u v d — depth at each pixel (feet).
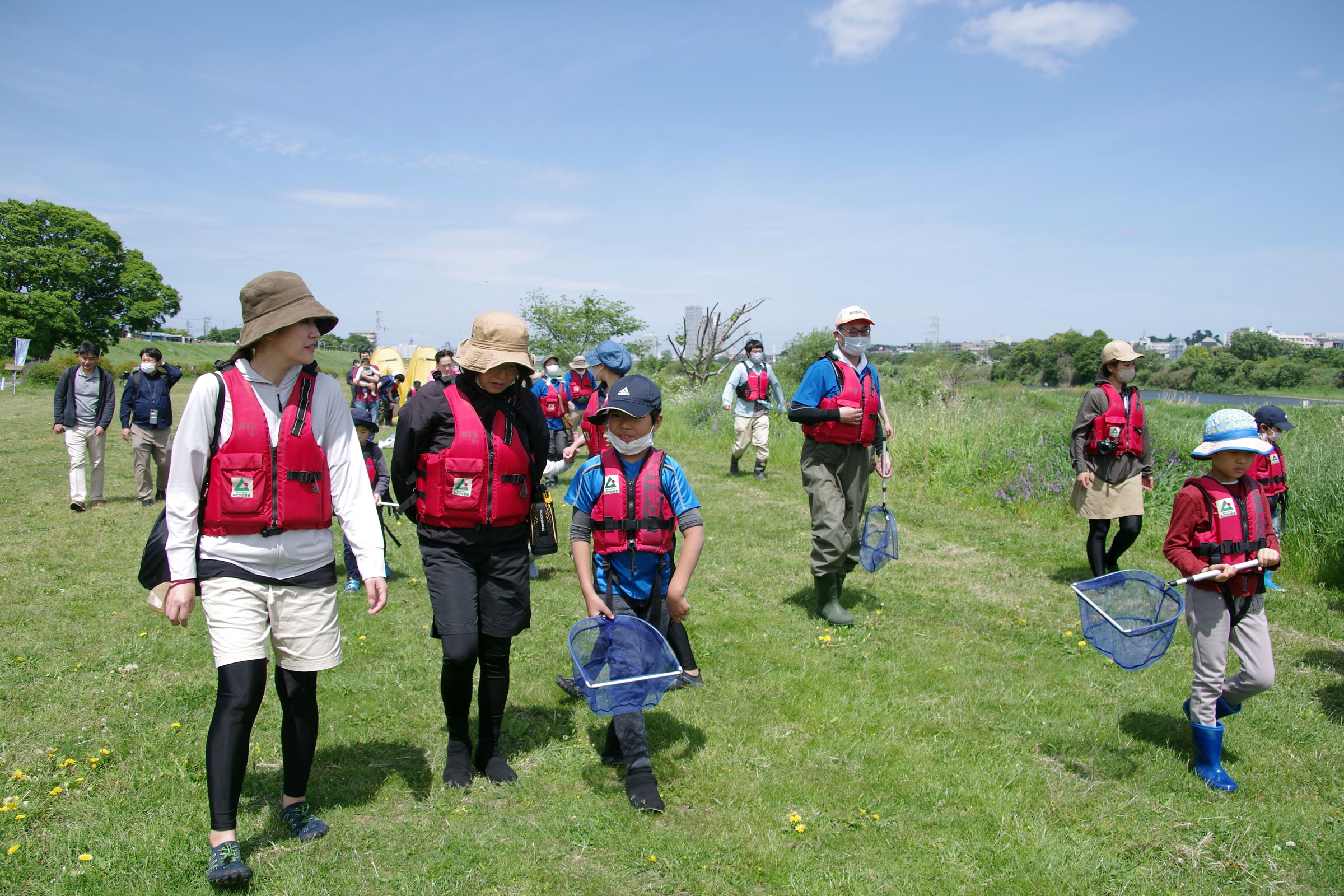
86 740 13.05
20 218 179.32
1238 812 11.42
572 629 11.09
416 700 14.83
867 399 19.29
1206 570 11.95
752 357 41.91
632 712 10.79
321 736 13.32
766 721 14.16
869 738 13.51
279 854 10.05
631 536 11.95
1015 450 37.37
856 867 10.09
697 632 18.75
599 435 26.17
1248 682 12.15
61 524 29.94
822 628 19.07
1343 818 11.25
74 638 17.88
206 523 9.62
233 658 9.46
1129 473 21.25
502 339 11.35
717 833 10.77
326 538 10.32
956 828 10.96
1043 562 25.43
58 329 173.88
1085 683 15.97
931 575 23.98
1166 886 9.81
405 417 11.50
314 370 10.28
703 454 52.13
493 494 11.53
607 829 10.80
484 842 10.43
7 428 61.31
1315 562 23.57
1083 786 12.10
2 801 11.19
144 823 10.68
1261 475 21.52
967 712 14.58
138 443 33.35
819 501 19.21
